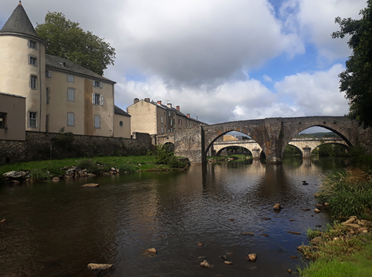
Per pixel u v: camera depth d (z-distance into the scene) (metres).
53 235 7.91
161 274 5.46
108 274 5.49
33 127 27.12
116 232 8.16
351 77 16.56
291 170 29.58
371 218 8.30
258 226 8.62
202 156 45.34
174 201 12.67
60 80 32.41
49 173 21.22
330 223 8.79
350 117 19.11
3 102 21.77
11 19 27.27
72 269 5.73
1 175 18.89
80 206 11.63
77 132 34.09
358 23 12.62
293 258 6.15
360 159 21.70
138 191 15.55
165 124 59.47
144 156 40.28
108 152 35.88
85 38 41.97
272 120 40.50
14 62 26.22
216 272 5.52
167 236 7.79
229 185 18.03
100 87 37.88
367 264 5.04
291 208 11.00
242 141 68.94
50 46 39.19
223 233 7.99
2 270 5.68
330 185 12.03
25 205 11.80
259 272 5.48
